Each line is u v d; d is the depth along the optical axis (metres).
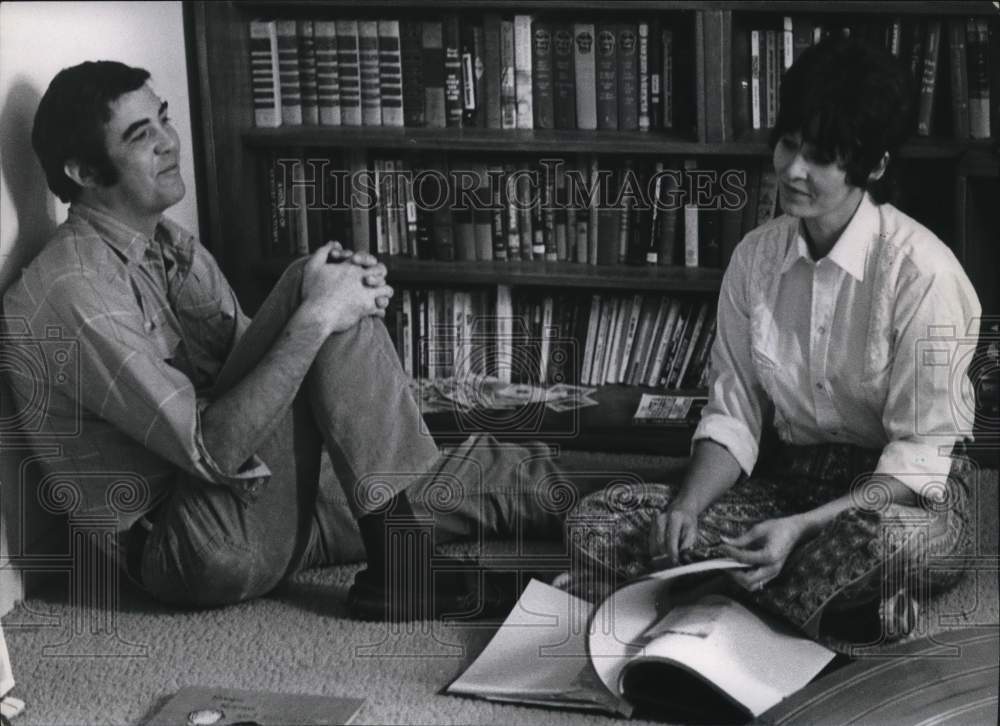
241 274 3.18
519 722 2.08
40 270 2.33
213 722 2.06
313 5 3.05
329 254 2.35
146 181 2.35
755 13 3.00
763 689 2.06
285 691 2.19
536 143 2.96
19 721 2.11
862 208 2.21
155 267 2.54
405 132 3.07
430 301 3.19
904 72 2.08
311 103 3.15
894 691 2.12
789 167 2.12
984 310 2.94
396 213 3.17
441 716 2.10
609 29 3.01
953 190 2.95
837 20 2.95
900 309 2.19
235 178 3.12
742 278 2.35
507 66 3.05
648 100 3.04
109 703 2.17
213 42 3.00
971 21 2.85
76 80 2.29
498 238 3.15
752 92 2.98
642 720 2.08
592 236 3.12
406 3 2.99
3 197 2.36
